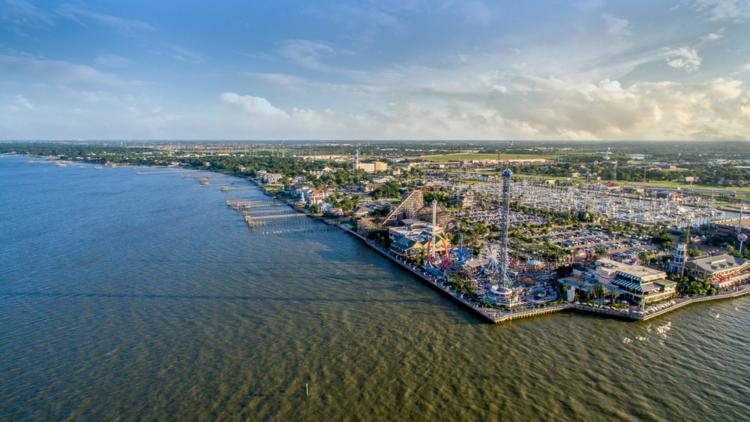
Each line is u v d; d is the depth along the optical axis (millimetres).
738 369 136750
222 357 142125
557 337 158625
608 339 157125
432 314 178000
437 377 132500
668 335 159875
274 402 119750
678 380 131000
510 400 121625
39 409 116000
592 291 187500
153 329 161250
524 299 188125
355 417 114250
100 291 198000
